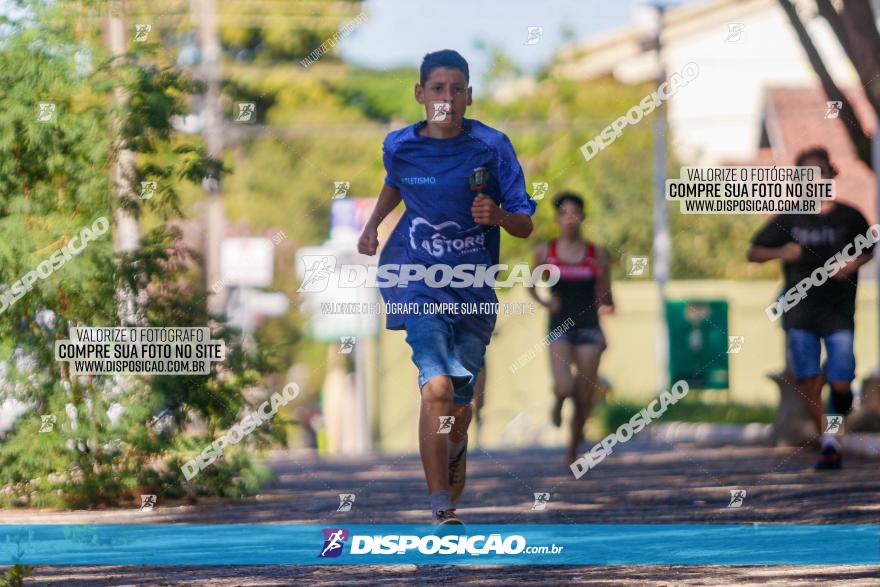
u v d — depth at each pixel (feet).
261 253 137.59
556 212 67.77
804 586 33.63
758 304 130.21
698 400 116.26
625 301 129.49
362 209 122.21
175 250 58.80
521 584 34.63
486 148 40.83
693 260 138.41
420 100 41.24
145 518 51.65
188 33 133.90
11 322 56.80
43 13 57.82
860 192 151.74
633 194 153.58
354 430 118.83
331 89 177.68
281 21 177.06
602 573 36.29
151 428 58.08
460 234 40.93
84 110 57.52
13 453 55.93
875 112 72.84
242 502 57.41
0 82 56.95
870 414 86.74
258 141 170.09
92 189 57.21
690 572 36.27
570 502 55.01
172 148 59.06
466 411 41.55
